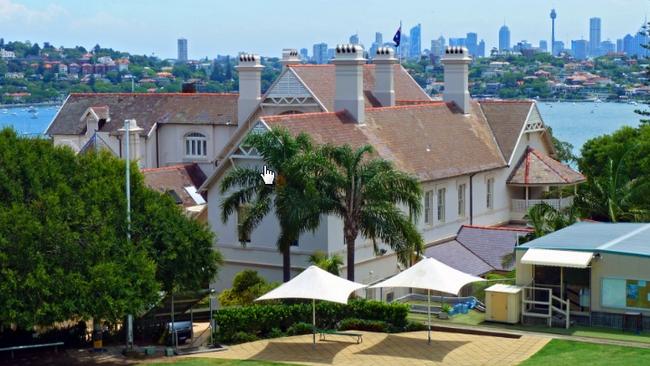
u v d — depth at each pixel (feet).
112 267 110.63
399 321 130.00
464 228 183.42
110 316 110.01
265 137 140.46
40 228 109.81
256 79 217.77
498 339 122.21
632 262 123.75
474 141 206.18
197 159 239.71
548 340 119.44
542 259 124.47
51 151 125.59
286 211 135.33
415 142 188.75
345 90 181.16
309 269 119.85
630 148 214.90
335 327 131.54
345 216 139.03
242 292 144.77
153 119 246.47
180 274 122.42
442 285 117.39
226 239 166.81
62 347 124.06
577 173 214.69
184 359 116.37
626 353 110.93
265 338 127.13
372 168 138.41
